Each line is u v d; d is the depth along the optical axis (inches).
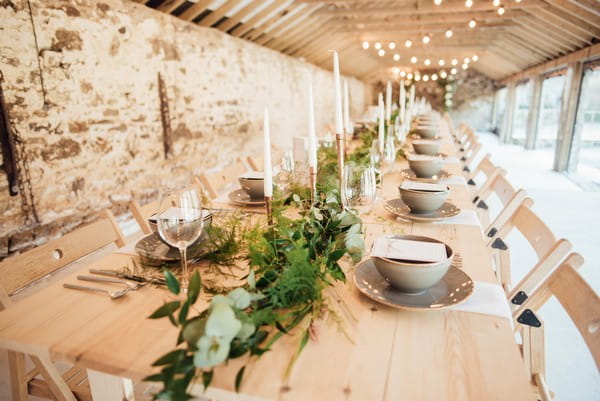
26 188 116.6
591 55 226.2
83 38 131.2
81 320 35.9
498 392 26.7
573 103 259.6
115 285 42.5
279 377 28.3
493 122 596.4
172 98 178.2
